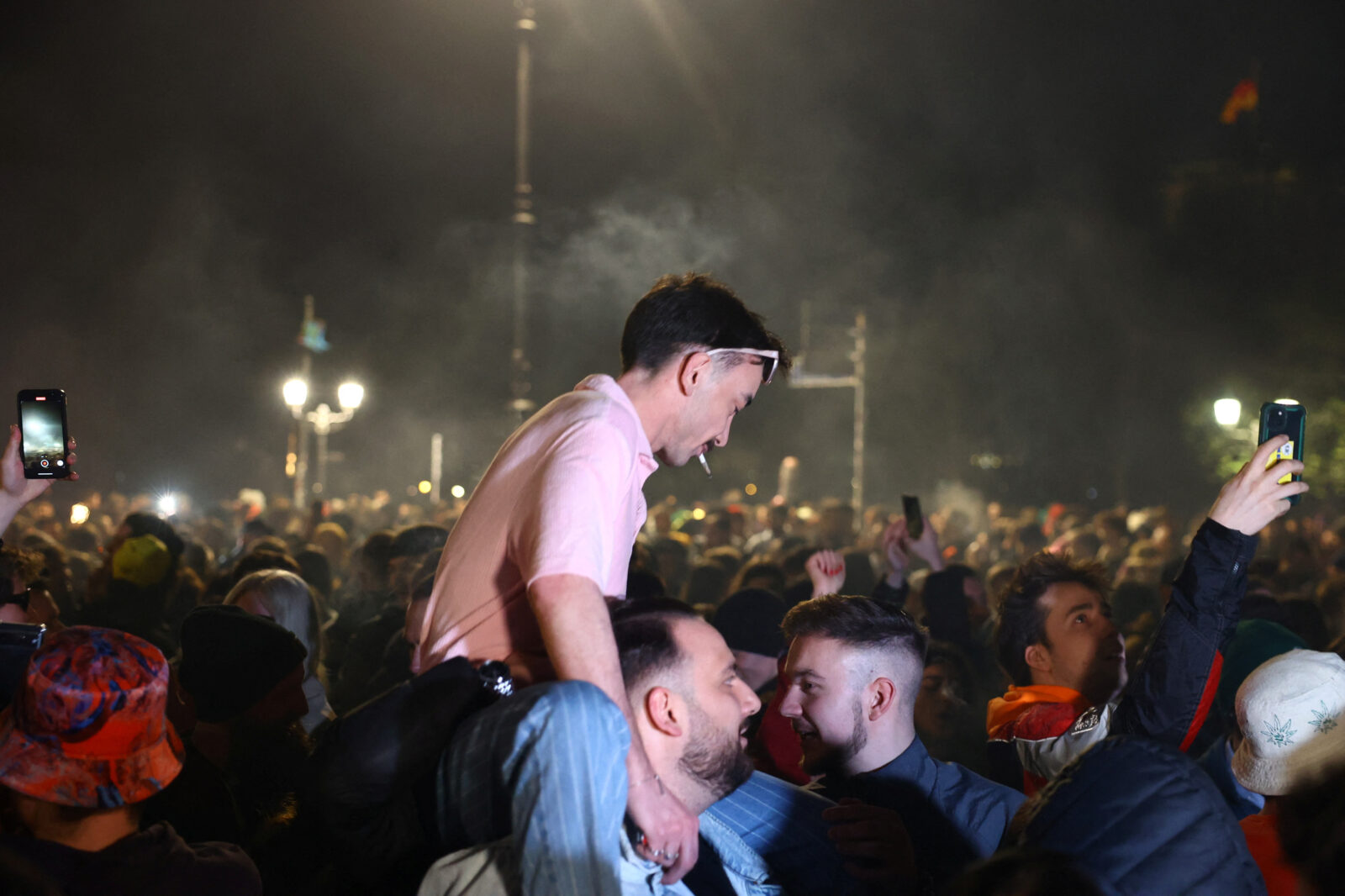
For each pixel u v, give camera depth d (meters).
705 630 2.02
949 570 5.80
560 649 1.90
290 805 2.81
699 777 1.96
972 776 2.62
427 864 1.97
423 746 1.91
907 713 2.61
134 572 5.86
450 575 2.21
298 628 4.11
